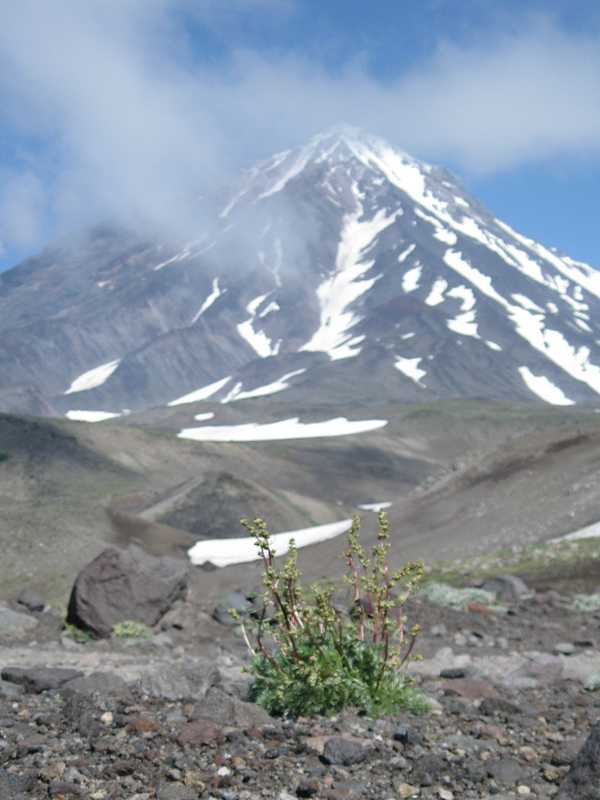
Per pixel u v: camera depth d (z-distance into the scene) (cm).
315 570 3772
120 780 534
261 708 704
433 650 1349
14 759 579
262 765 567
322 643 745
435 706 754
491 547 3612
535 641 1481
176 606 1656
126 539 4628
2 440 16125
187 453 18700
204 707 693
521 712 750
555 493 4206
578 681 958
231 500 9200
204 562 5103
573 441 5250
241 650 1402
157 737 630
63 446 16562
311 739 616
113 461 16625
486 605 1962
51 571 2847
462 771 555
